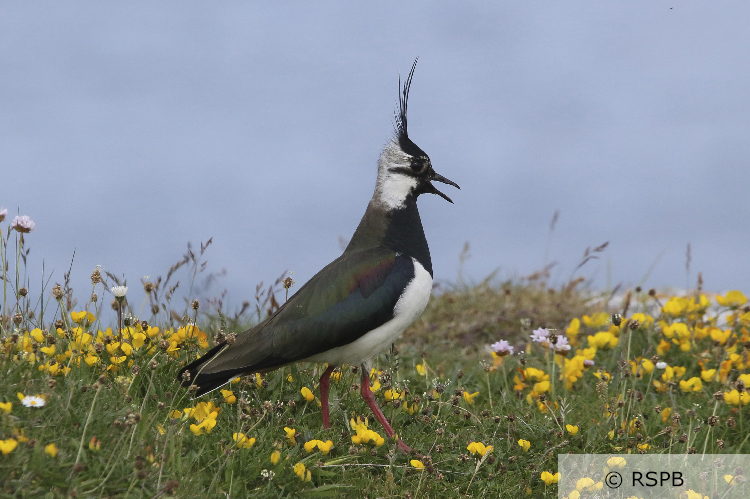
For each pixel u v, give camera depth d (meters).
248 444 11.39
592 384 17.11
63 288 14.30
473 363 19.28
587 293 24.75
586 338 20.44
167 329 15.76
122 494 9.94
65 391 11.47
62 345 13.67
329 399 14.52
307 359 13.51
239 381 14.21
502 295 24.19
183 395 12.70
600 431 13.82
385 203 14.76
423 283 14.11
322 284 13.65
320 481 11.84
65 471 9.84
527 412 14.87
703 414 14.98
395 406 14.23
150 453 10.46
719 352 17.28
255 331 13.49
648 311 21.39
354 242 14.75
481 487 12.25
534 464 12.77
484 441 13.47
